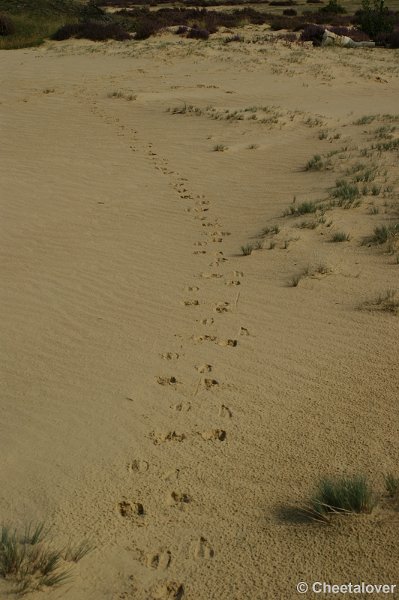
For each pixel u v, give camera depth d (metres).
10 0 33.31
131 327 5.88
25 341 5.68
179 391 4.76
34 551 3.28
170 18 32.66
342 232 7.89
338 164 11.23
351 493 3.38
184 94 18.19
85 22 30.11
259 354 5.25
